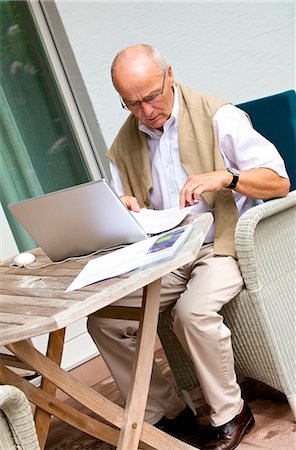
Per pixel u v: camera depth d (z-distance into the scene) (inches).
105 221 90.4
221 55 163.8
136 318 96.3
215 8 162.7
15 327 71.1
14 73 149.7
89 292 74.7
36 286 85.8
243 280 99.1
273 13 169.3
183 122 104.3
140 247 84.2
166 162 106.4
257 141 102.0
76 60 147.6
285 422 102.2
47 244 95.5
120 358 104.9
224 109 103.4
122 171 111.4
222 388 97.8
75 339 147.8
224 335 96.0
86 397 83.7
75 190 88.6
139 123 107.2
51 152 152.6
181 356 109.0
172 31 158.2
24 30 150.2
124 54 100.6
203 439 102.5
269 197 101.3
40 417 91.4
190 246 79.3
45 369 81.3
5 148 148.0
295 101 112.2
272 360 100.0
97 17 149.6
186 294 98.2
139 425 85.5
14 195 148.3
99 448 112.0
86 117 152.1
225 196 103.3
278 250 100.7
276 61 170.4
